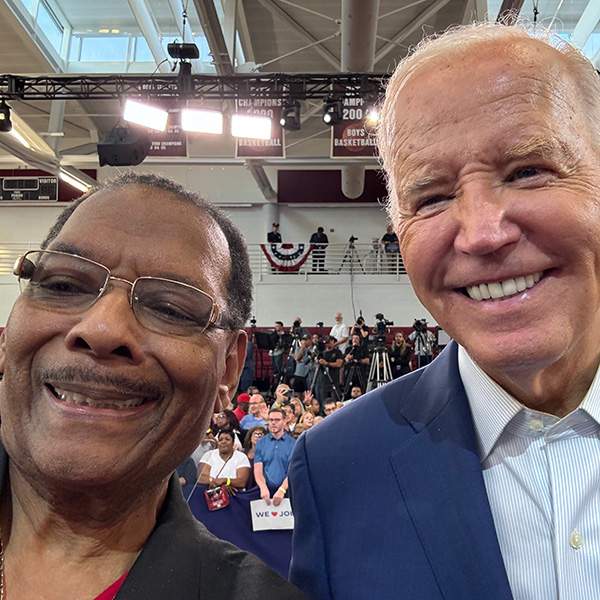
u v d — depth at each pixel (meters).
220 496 4.11
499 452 1.16
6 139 11.87
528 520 1.10
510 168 0.98
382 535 1.19
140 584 0.96
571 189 0.98
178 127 10.16
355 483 1.28
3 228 19.00
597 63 11.82
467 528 1.11
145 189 1.08
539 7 11.60
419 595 1.11
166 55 13.70
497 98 0.98
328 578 1.23
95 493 0.97
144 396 0.98
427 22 11.39
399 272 16.41
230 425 5.07
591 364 1.10
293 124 9.73
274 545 4.05
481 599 1.05
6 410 0.99
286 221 19.30
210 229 1.11
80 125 17.81
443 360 1.39
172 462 1.03
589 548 1.04
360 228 19.06
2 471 1.04
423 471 1.21
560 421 1.10
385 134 1.21
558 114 0.99
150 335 0.98
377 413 1.37
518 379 1.08
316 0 10.41
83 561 1.02
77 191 18.72
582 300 0.99
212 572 1.02
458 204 1.02
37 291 0.99
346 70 9.54
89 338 0.92
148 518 1.08
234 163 14.91
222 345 1.08
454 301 1.06
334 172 19.09
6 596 0.98
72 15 14.39
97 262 0.99
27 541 1.02
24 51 13.20
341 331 14.25
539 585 1.06
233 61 10.23
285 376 12.96
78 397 0.96
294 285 16.36
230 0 10.12
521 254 0.97
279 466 4.34
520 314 0.99
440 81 1.03
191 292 1.02
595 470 1.08
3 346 1.02
